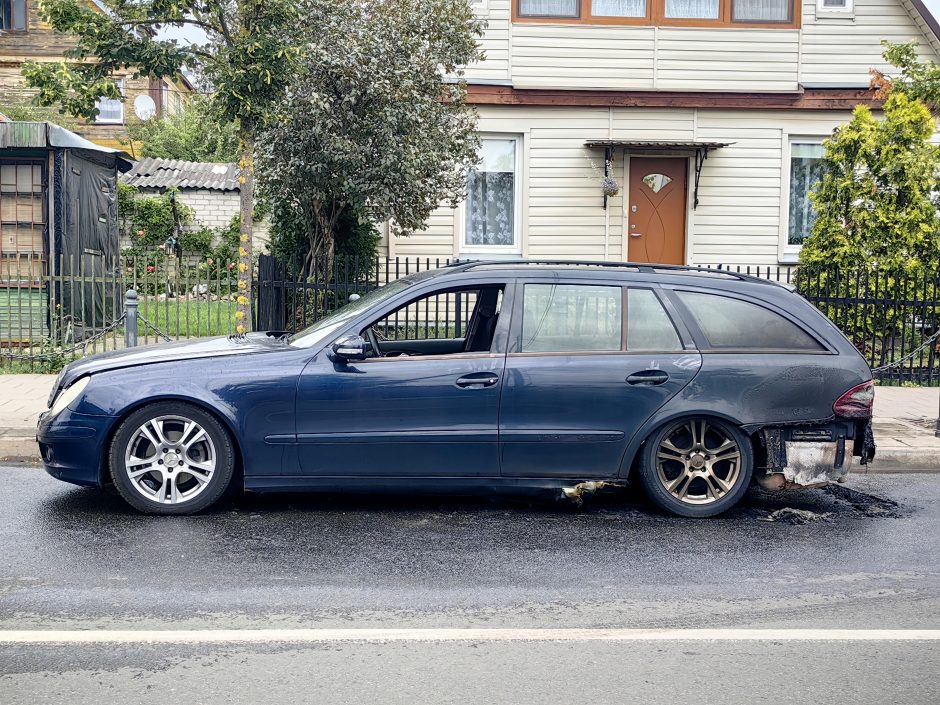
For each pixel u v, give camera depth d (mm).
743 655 3979
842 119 15453
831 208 12617
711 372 6164
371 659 3869
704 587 4867
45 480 6992
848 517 6387
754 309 6363
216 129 11445
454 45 12258
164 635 4086
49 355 11617
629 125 15266
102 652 3900
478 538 5695
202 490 5988
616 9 15180
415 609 4465
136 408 5922
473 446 6031
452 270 6336
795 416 6215
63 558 5129
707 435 6297
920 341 12633
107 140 30359
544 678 3711
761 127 15398
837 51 15383
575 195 15289
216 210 23188
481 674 3740
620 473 6176
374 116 11125
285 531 5750
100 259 14281
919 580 5035
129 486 5945
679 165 15406
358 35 10922
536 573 5047
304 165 11211
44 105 8922
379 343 7059
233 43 9164
